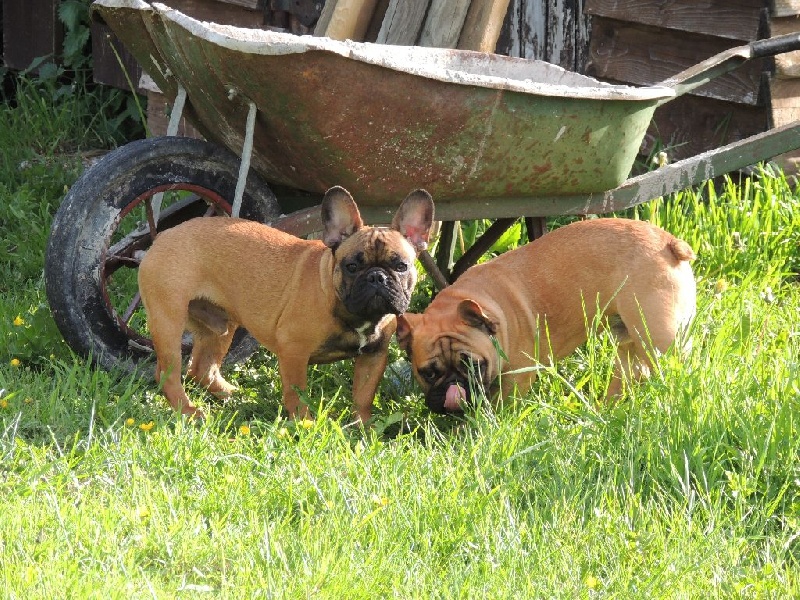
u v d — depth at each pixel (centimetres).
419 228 516
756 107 756
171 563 372
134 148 536
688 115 793
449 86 513
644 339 516
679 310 515
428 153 536
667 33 784
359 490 421
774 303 631
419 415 552
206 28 489
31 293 650
